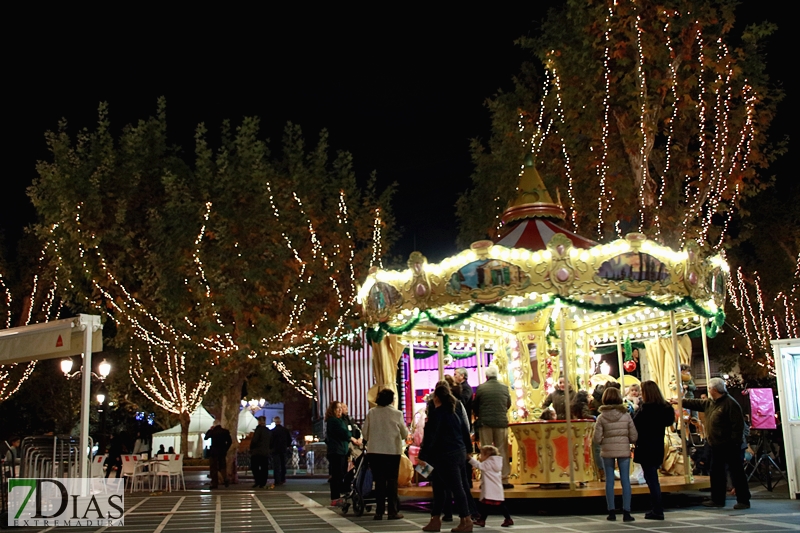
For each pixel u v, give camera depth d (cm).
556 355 1516
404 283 1297
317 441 3475
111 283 2444
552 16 2359
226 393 2522
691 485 1200
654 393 1042
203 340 2389
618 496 1187
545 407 1445
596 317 1541
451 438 951
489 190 2620
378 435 1128
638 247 1205
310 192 2644
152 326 2522
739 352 3238
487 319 1484
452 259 1248
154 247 2438
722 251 1395
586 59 2202
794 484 1299
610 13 2161
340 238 2638
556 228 1432
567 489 1191
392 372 1518
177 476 2053
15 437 1620
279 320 2477
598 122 2238
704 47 2159
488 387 1246
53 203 2447
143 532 1007
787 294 3139
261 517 1189
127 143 2545
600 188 2292
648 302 1232
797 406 1316
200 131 2575
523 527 973
